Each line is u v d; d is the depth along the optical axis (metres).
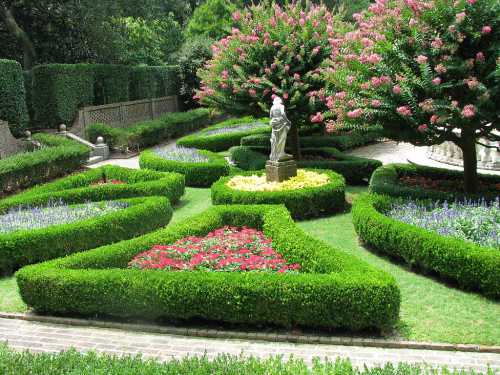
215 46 15.28
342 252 6.98
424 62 8.55
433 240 7.09
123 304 6.34
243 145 19.44
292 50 14.12
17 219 9.49
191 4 46.78
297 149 15.62
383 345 5.57
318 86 14.20
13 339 6.11
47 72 21.22
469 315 6.12
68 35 24.66
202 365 4.08
